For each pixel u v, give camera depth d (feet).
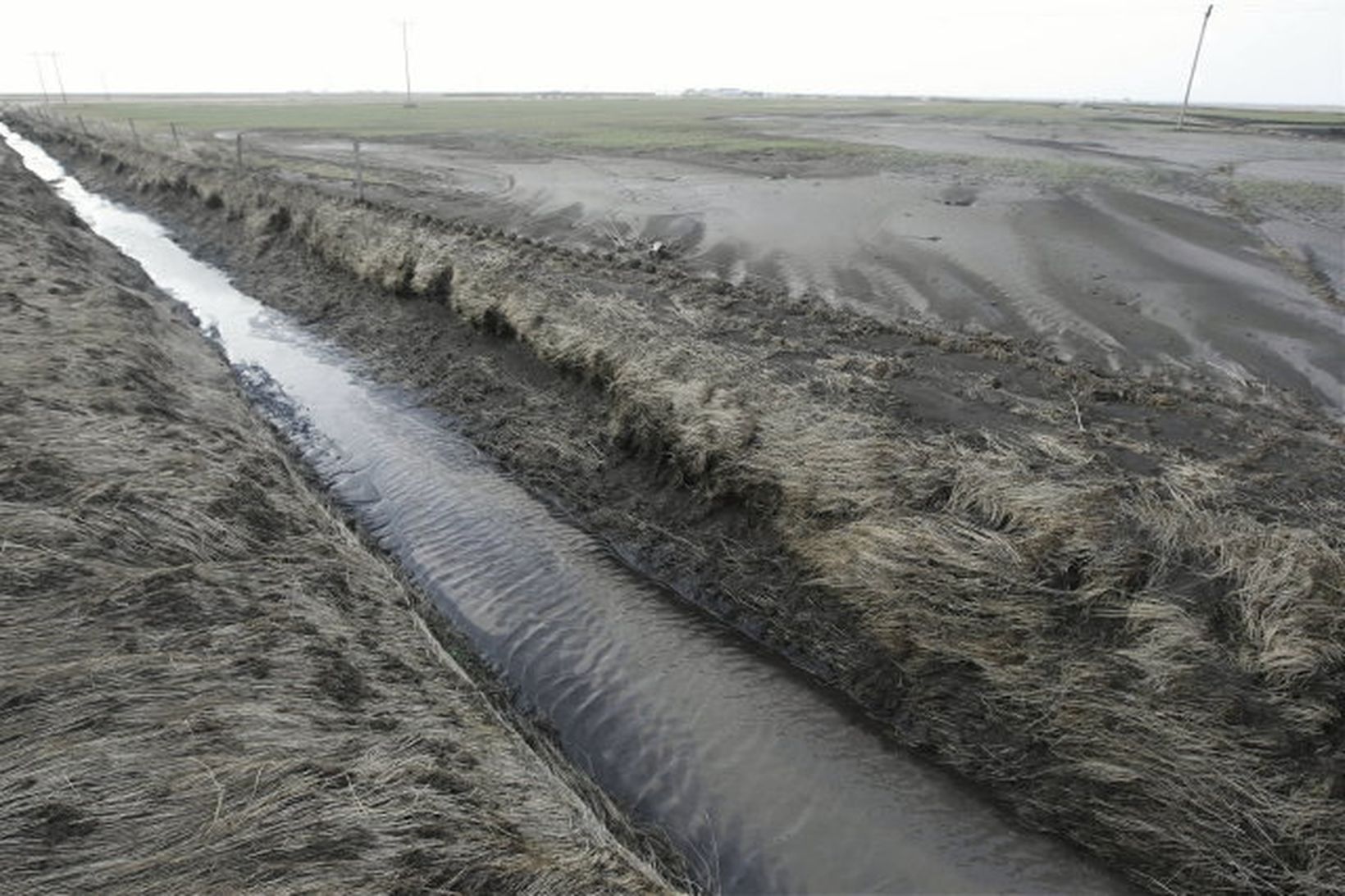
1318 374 41.42
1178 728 19.45
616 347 39.78
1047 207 85.25
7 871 13.21
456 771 17.40
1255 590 20.59
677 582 30.50
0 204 65.10
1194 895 18.42
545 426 40.45
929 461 27.48
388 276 58.59
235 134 192.85
